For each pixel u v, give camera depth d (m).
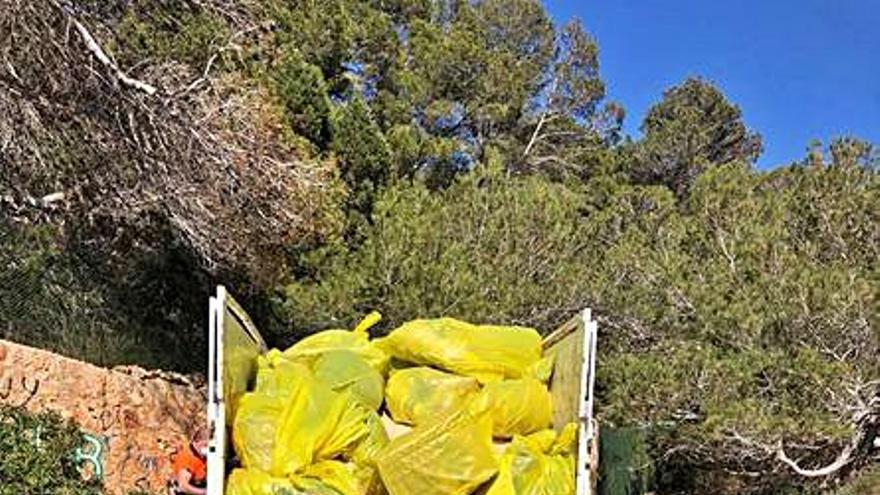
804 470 13.34
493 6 32.69
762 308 13.79
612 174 31.42
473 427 5.64
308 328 14.32
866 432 13.34
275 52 14.41
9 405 8.17
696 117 34.16
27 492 8.02
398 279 13.91
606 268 15.34
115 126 10.62
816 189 14.94
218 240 12.00
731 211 15.96
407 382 6.37
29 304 11.41
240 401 5.84
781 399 13.01
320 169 12.73
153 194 11.19
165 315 13.76
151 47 11.65
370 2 29.69
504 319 14.06
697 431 13.05
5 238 11.43
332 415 5.75
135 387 9.64
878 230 14.48
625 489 13.62
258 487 5.48
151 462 9.68
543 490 5.60
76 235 11.94
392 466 5.50
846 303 13.04
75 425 8.60
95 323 12.28
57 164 10.58
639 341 15.16
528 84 31.09
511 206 15.08
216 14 12.23
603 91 32.97
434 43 29.08
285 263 13.70
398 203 15.20
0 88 9.91
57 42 9.98
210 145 11.15
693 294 14.79
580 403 5.63
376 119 24.22
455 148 26.06
